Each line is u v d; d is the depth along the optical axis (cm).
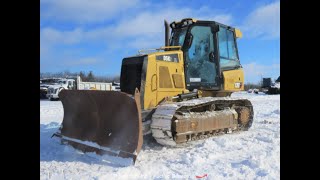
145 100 663
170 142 636
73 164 570
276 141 733
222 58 808
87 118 673
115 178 485
